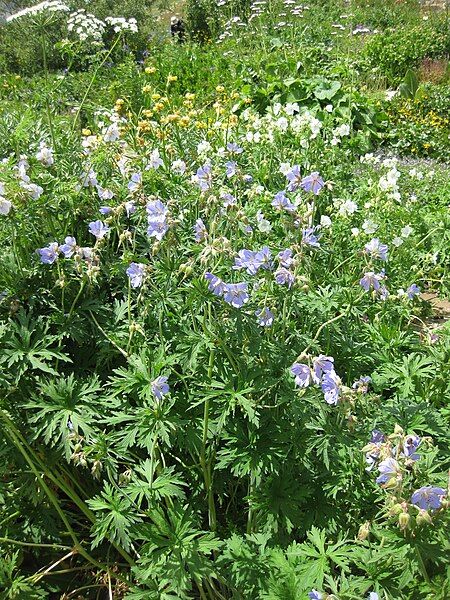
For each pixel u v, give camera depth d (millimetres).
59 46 1775
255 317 844
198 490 870
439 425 883
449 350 1009
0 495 831
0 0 4090
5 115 1449
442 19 4945
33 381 912
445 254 1577
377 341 1101
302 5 5402
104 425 912
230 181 1311
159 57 3744
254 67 3385
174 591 717
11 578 789
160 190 1204
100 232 963
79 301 998
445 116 3088
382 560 704
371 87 3787
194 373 870
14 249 958
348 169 1709
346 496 831
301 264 866
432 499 635
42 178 1059
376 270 1239
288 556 749
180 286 938
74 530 927
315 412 803
